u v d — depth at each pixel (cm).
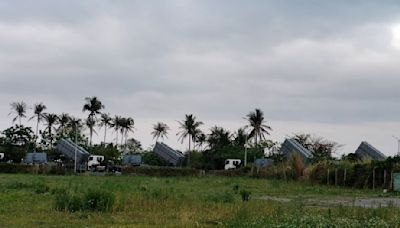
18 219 1535
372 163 4406
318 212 1789
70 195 1944
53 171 6788
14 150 9350
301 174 5300
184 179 5494
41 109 11038
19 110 10775
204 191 3198
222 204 2031
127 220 1551
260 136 10012
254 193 3319
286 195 3206
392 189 3994
